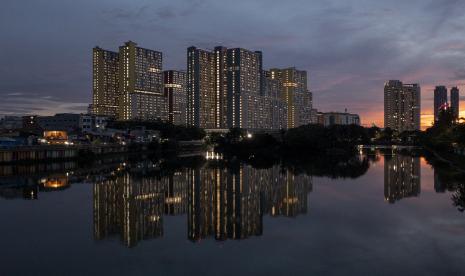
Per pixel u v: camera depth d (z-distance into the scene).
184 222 65.00
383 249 46.53
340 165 165.50
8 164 175.75
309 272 39.72
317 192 91.75
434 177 116.56
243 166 167.62
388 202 77.12
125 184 112.88
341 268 40.59
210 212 73.19
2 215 70.12
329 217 64.81
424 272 38.84
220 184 111.38
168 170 153.50
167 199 87.88
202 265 43.03
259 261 43.69
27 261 44.94
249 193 94.94
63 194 94.75
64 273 41.16
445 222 59.44
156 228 60.75
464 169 131.88
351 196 85.31
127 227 61.53
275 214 69.50
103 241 53.34
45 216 69.38
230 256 45.88
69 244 51.81
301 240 51.66
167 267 42.59
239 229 59.19
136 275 40.31
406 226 57.28
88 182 118.06
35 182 119.00
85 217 68.75
